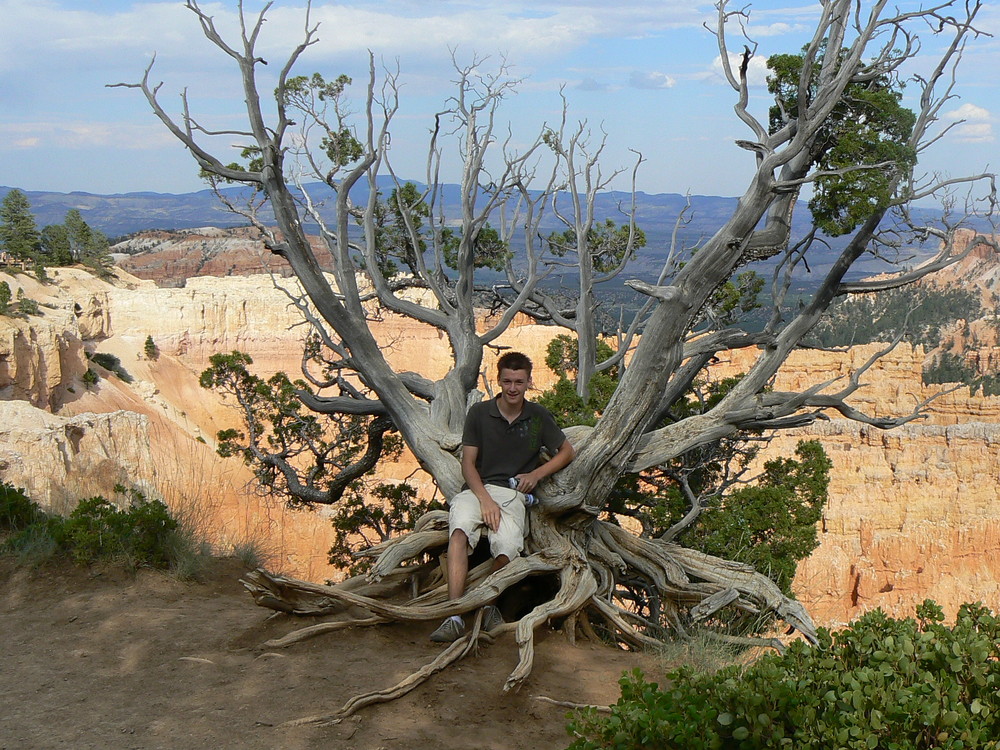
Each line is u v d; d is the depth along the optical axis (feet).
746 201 23.90
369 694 15.35
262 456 48.49
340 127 45.98
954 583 137.18
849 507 143.64
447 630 18.80
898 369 181.88
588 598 20.65
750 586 22.61
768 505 38.83
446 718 15.17
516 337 180.04
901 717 9.95
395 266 53.52
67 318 256.32
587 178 49.21
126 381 283.18
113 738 13.96
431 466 27.58
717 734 10.43
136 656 17.69
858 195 29.96
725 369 151.02
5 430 101.09
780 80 31.91
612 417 23.31
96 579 22.59
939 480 143.74
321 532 67.72
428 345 232.94
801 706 10.25
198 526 26.25
